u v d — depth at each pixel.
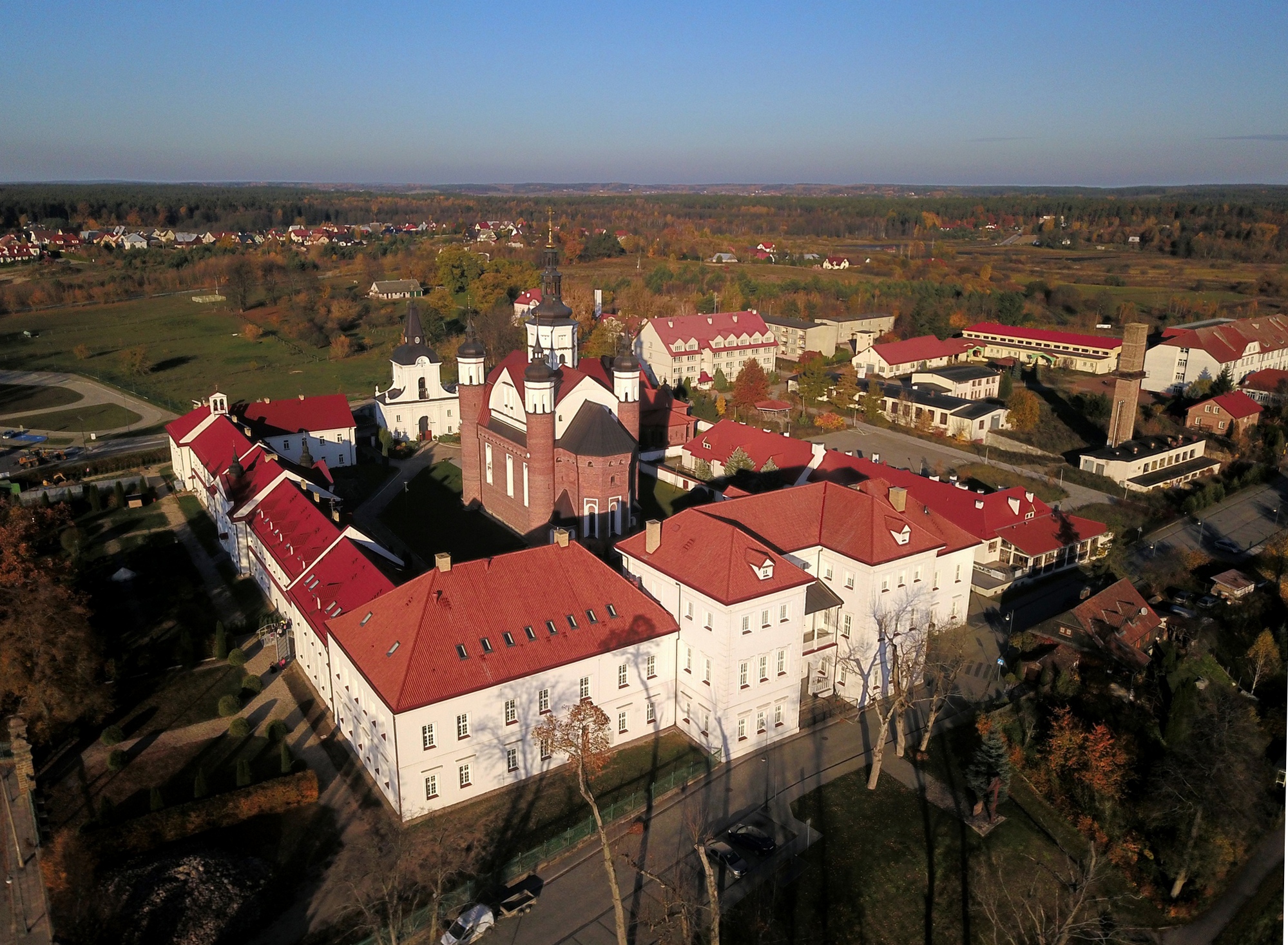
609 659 61.16
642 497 114.81
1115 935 49.19
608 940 47.38
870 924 49.31
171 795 57.19
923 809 58.28
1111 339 188.88
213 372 183.88
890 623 69.94
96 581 86.50
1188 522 110.50
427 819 55.62
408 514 108.75
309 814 55.97
